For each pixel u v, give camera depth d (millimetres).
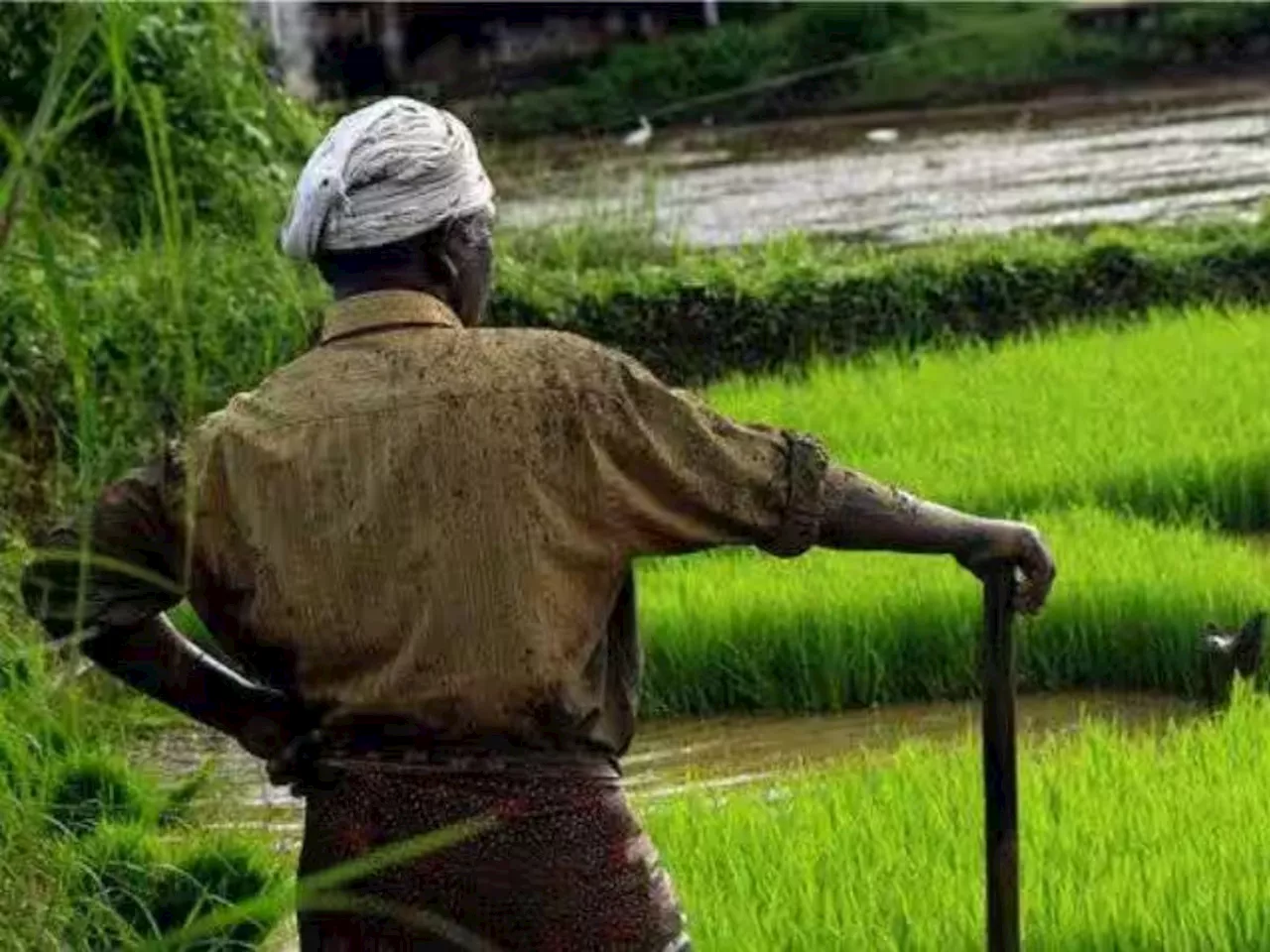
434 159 9680
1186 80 90312
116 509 9789
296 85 62531
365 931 9484
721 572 26719
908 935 15258
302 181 9750
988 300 41688
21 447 22656
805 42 94688
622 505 9500
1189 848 16328
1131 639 24734
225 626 9836
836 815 17750
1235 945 15164
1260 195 63094
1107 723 23547
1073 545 26312
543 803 9414
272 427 9609
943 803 17859
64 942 11711
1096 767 18641
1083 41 93062
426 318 9711
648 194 50438
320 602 9492
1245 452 29766
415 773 9438
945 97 91875
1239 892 15508
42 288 22281
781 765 23234
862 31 94375
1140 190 65812
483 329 9711
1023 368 36188
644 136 54875
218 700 10070
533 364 9547
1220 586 24734
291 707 10102
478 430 9469
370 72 88375
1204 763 18703
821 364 38156
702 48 94188
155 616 9984
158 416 17219
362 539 9477
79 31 8820
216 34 36500
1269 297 41906
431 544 9414
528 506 9422
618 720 9672
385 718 9469
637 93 92875
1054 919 15375
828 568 26266
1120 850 16672
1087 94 89812
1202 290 42000
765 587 25500
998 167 72938
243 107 37000
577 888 9422
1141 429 31406
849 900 15734
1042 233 52875
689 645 25031
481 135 91000
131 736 22516
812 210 67375
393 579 9438
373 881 9445
